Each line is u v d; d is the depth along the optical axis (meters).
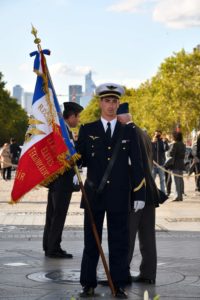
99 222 9.06
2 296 9.02
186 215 19.73
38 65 9.21
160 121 94.94
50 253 12.08
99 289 9.41
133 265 11.23
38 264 11.39
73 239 14.48
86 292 9.05
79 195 28.97
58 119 9.14
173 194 29.00
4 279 10.12
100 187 8.90
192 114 80.94
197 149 30.03
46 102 9.24
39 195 29.77
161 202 9.91
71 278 10.20
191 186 36.38
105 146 8.98
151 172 9.85
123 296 8.92
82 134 9.12
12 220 18.42
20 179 9.16
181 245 13.62
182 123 83.56
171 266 11.24
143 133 9.87
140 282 9.92
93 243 9.04
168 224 17.38
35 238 14.65
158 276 10.39
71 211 20.88
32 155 9.16
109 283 8.96
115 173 8.93
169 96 84.75
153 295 9.08
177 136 25.72
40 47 9.23
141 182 8.90
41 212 20.95
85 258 9.09
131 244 9.72
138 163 8.91
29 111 9.33
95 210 8.95
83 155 9.12
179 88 80.81
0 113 111.00
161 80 87.06
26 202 25.30
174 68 83.69
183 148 25.70
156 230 16.08
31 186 9.16
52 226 12.04
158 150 27.78
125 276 8.98
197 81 80.44
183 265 11.34
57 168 9.11
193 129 83.25
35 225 17.11
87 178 9.05
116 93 9.02
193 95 80.81
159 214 20.03
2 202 25.30
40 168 9.15
